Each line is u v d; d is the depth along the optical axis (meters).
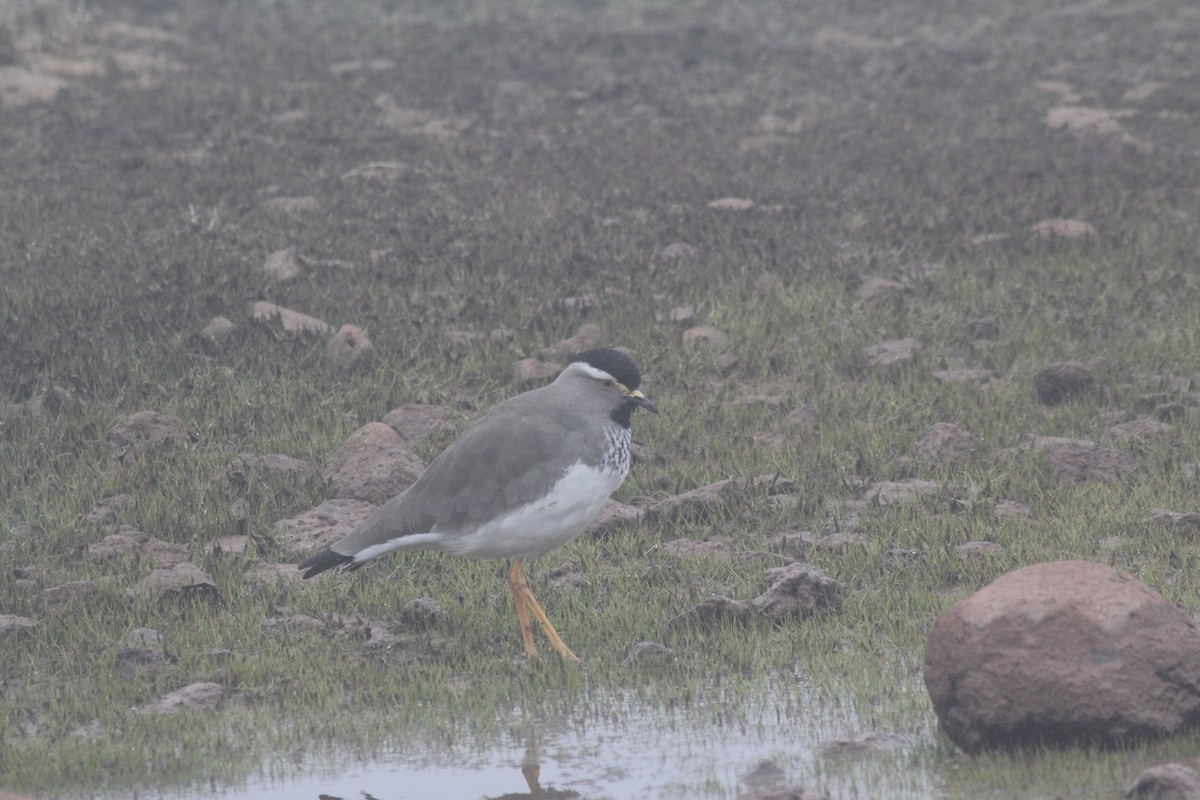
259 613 10.88
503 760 8.83
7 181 24.16
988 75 32.50
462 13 43.91
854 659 9.89
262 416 14.41
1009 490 12.64
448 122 29.12
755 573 11.30
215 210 21.53
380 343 16.14
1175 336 16.16
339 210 21.84
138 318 16.66
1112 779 7.85
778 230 20.36
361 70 33.97
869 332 16.66
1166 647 8.17
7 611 10.94
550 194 22.86
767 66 34.91
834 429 14.05
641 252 19.44
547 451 9.99
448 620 10.75
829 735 8.91
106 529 12.27
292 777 8.69
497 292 17.88
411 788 8.52
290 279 18.16
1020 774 8.01
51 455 13.60
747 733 9.02
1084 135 25.92
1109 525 11.77
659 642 10.34
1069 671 8.08
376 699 9.62
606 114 29.95
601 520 12.28
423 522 10.04
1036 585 8.33
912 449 13.64
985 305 17.36
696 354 15.99
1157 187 22.55
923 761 8.38
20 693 9.78
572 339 16.23
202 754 8.95
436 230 20.62
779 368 15.95
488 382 15.22
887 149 25.44
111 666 10.11
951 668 8.33
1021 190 22.08
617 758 8.78
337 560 10.09
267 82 32.78
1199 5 40.69
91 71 33.44
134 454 13.58
